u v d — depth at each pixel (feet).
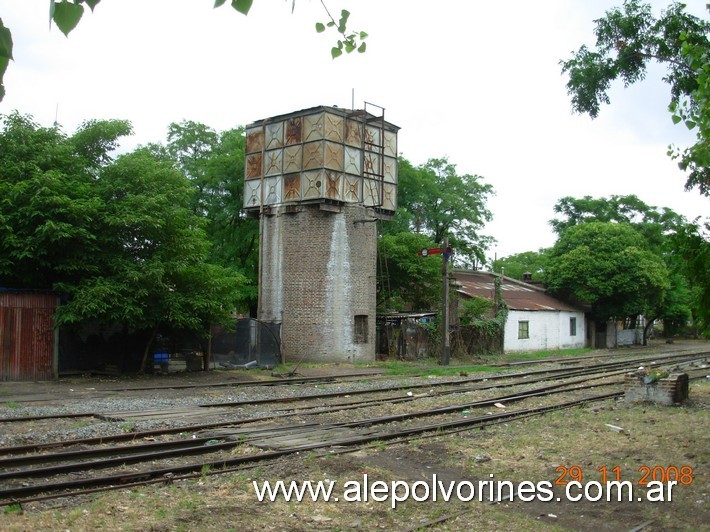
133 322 69.21
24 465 29.27
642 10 63.67
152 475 27.89
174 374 77.10
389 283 115.96
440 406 52.39
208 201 125.39
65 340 71.05
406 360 105.60
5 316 65.21
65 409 46.83
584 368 91.86
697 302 33.73
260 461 31.37
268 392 61.67
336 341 97.25
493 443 37.14
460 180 163.32
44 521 21.57
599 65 65.82
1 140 69.77
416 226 148.36
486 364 103.65
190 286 75.41
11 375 65.41
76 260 68.23
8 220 66.39
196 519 22.57
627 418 45.96
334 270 97.76
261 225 103.09
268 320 99.86
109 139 81.35
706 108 32.89
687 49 34.55
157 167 77.92
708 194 41.47
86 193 70.79
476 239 164.45
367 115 102.42
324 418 45.19
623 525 23.54
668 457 33.76
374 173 103.65
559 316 150.82
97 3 10.48
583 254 154.61
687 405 52.34
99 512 22.79
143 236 72.59
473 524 23.27
